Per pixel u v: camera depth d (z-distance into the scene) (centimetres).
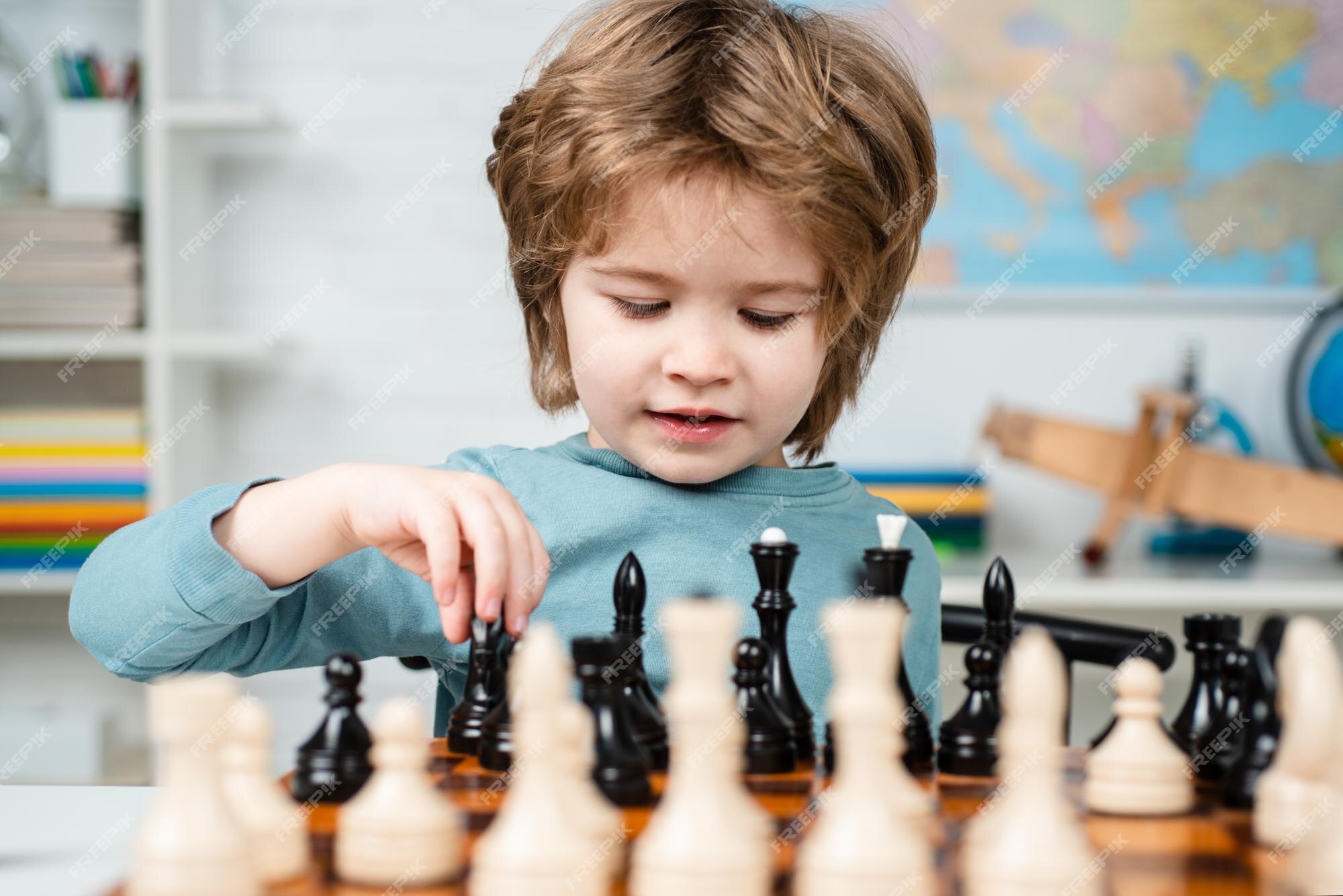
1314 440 258
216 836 52
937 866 58
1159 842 61
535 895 52
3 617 267
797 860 56
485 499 86
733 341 99
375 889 55
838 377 125
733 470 107
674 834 54
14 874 67
